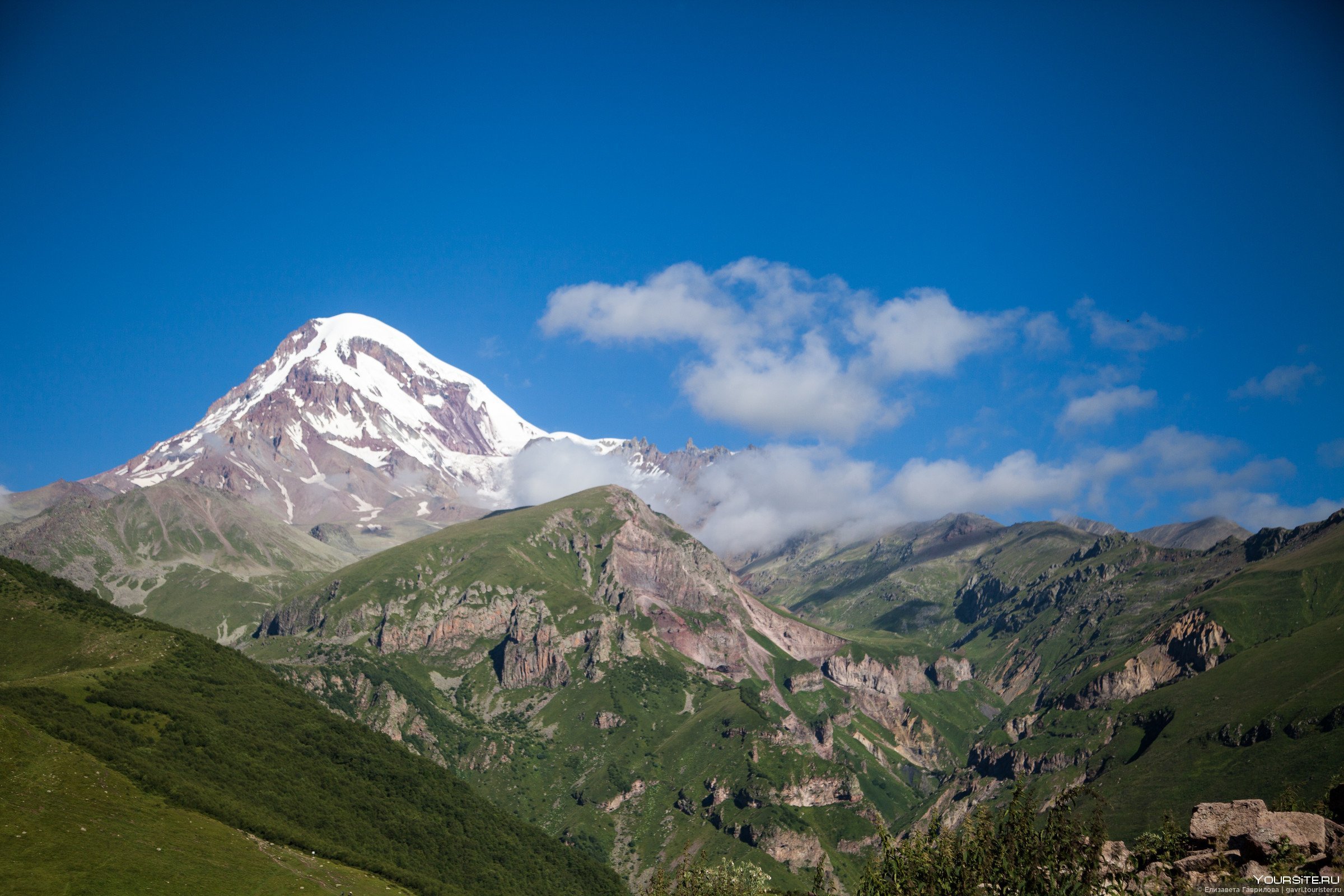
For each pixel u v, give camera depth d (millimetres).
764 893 85062
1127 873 38906
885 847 49344
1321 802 44125
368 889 171000
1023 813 43906
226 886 149875
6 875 129500
